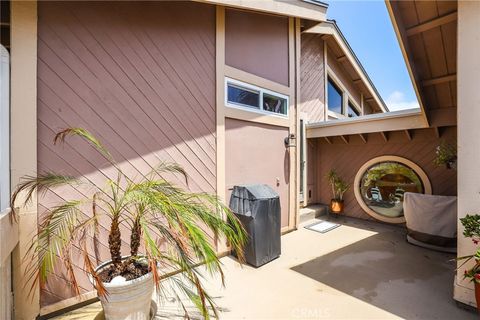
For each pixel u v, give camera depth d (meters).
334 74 7.47
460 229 2.27
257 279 2.87
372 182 5.36
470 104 2.21
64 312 2.26
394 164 5.01
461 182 2.27
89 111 2.40
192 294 1.95
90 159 2.40
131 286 1.78
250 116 3.98
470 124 2.22
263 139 4.25
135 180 2.69
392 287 2.67
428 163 4.57
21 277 2.02
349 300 2.43
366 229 4.84
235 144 3.78
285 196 4.64
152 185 1.92
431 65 3.49
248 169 3.97
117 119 2.57
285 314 2.22
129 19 2.67
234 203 3.46
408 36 3.19
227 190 3.62
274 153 4.45
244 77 3.88
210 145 3.42
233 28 3.76
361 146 5.52
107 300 1.74
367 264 3.26
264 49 4.26
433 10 2.78
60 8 2.24
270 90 4.32
